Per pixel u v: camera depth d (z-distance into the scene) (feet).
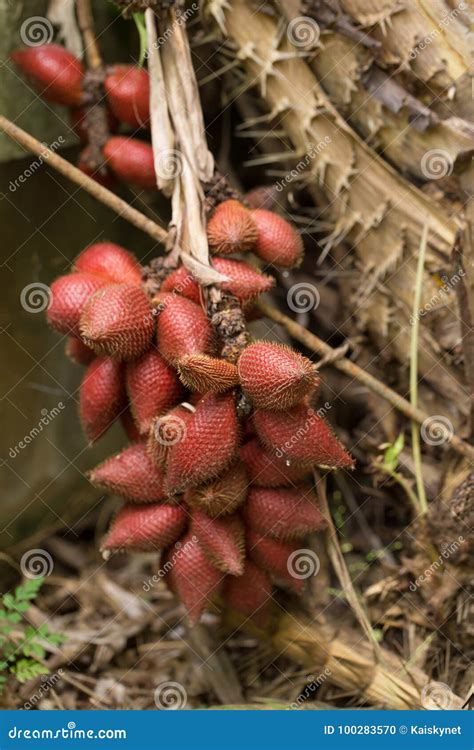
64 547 4.43
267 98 3.82
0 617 3.78
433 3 3.54
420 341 3.78
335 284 4.16
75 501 4.44
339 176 3.78
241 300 3.43
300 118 3.78
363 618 3.68
